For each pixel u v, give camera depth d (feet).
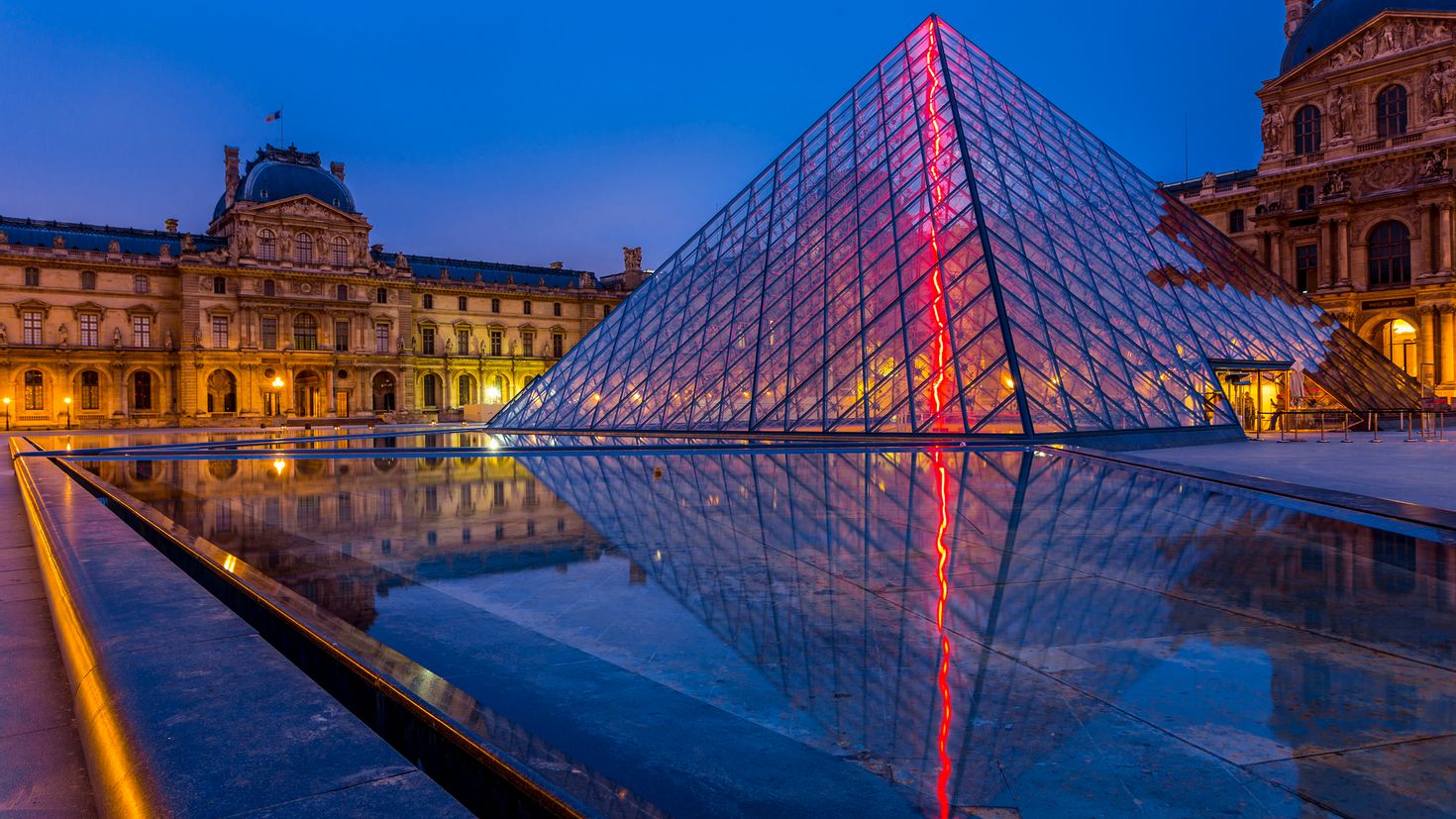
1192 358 128.36
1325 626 24.98
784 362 127.95
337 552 38.32
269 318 364.79
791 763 15.44
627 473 73.77
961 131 136.46
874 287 127.24
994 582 31.01
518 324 447.83
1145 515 47.52
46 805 15.67
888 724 17.43
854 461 81.05
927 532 42.29
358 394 385.29
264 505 56.03
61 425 328.29
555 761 13.28
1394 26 242.17
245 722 14.02
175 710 14.56
